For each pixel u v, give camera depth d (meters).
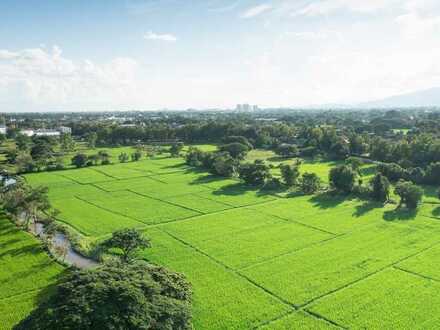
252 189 120.75
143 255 68.62
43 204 85.12
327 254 69.44
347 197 109.81
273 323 47.94
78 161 159.88
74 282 39.81
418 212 94.38
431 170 122.25
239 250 71.38
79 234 80.12
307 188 115.69
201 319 48.59
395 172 127.56
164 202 106.19
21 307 50.56
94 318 35.03
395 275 61.06
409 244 73.94
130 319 35.69
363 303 52.69
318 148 189.50
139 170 153.00
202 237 78.25
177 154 188.25
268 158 180.12
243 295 54.78
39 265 63.12
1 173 146.75
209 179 136.12
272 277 60.44
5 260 64.94
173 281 45.53
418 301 53.12
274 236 78.81
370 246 73.06
